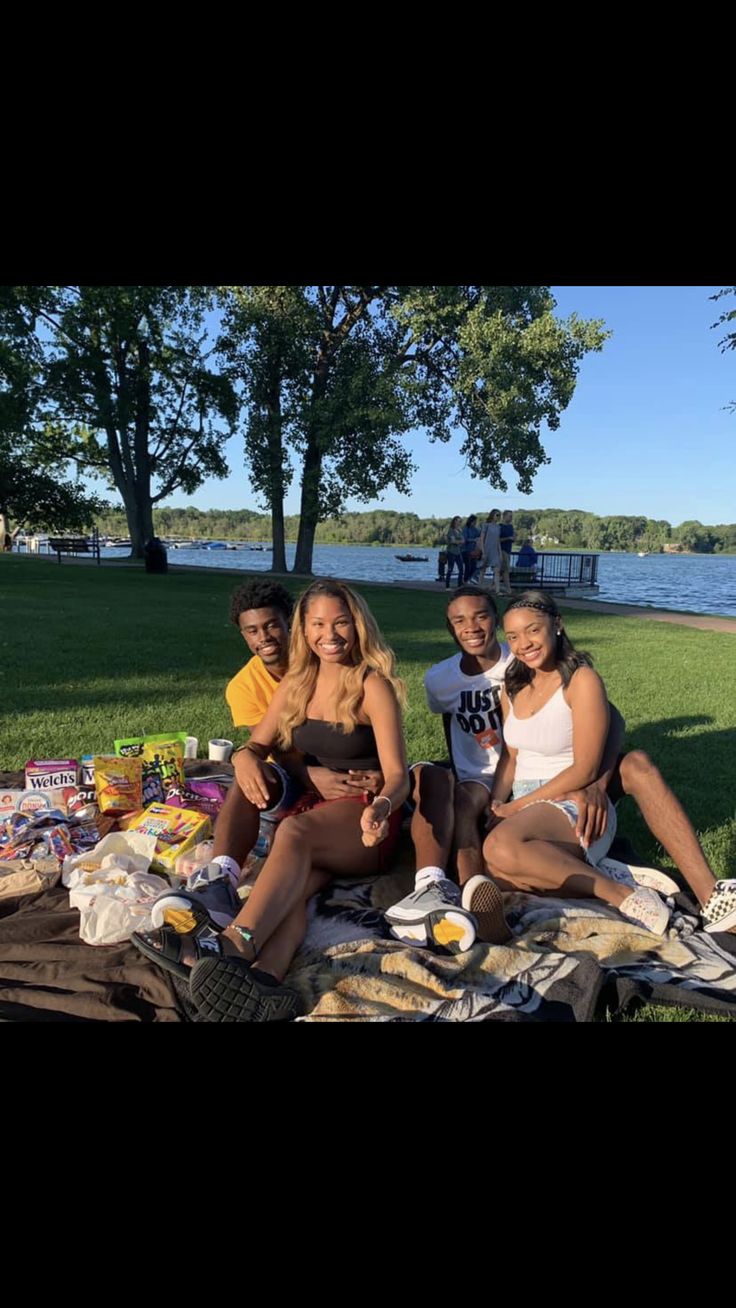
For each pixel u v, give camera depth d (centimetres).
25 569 2398
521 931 299
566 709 342
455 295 2459
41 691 718
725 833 433
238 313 2622
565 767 354
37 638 1005
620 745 341
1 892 324
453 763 399
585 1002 250
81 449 3562
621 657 1027
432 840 317
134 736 584
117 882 304
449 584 2425
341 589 319
